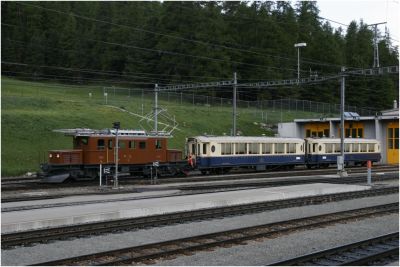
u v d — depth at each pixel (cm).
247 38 8600
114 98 6869
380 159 5503
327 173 4191
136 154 3569
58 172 3225
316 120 5944
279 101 7294
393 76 9238
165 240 1477
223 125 6394
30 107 5356
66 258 1212
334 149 5078
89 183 3197
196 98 7212
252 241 1475
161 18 9200
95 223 1694
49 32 10894
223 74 8131
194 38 8250
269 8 9888
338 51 9119
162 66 8656
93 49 10656
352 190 2811
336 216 1930
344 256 1278
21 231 1582
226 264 1218
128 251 1320
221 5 9319
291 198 2419
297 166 5484
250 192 2562
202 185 3038
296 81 3878
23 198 2338
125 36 10169
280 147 4609
